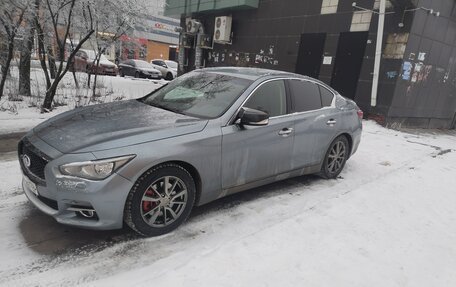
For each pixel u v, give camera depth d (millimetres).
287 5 14820
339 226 3854
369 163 6668
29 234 3309
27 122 7547
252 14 16688
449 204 4906
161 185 3348
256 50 16562
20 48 9352
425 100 12562
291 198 4648
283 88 4590
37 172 3207
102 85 14016
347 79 12570
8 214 3646
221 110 3912
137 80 21953
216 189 3812
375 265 3193
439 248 3639
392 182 5578
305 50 14109
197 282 2699
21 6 7715
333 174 5516
